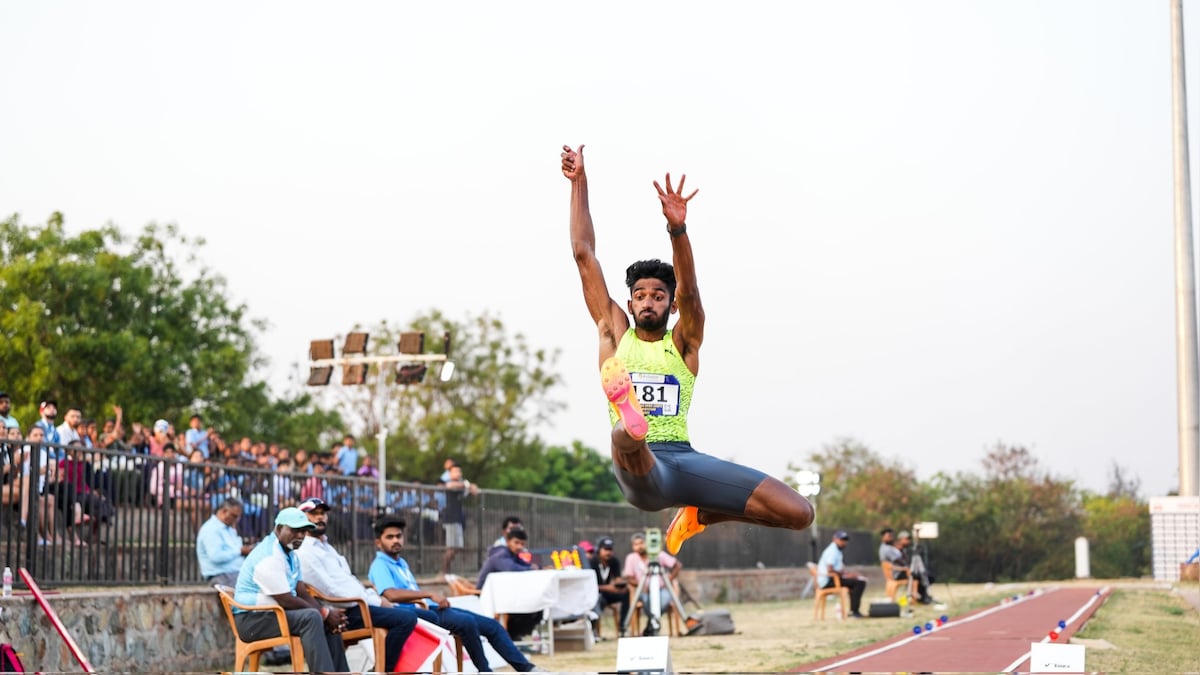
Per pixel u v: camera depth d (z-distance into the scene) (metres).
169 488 23.45
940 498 90.19
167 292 58.91
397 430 72.31
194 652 22.94
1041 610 38.25
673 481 9.99
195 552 24.27
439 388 73.06
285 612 17.92
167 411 56.88
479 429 71.69
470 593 26.11
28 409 50.91
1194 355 39.69
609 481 96.50
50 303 54.53
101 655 20.00
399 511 32.38
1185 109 39.94
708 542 54.09
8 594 17.92
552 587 25.22
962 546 86.50
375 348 71.44
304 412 65.44
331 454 35.69
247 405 61.47
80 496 21.19
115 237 58.03
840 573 38.31
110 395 53.78
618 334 10.68
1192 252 39.62
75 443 23.08
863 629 32.16
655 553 30.66
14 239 56.16
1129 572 85.19
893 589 42.47
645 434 9.40
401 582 21.30
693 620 31.30
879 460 96.38
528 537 40.50
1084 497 94.19
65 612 19.12
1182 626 29.45
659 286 10.50
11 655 15.07
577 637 27.27
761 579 56.97
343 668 18.77
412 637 19.16
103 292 54.88
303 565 19.03
